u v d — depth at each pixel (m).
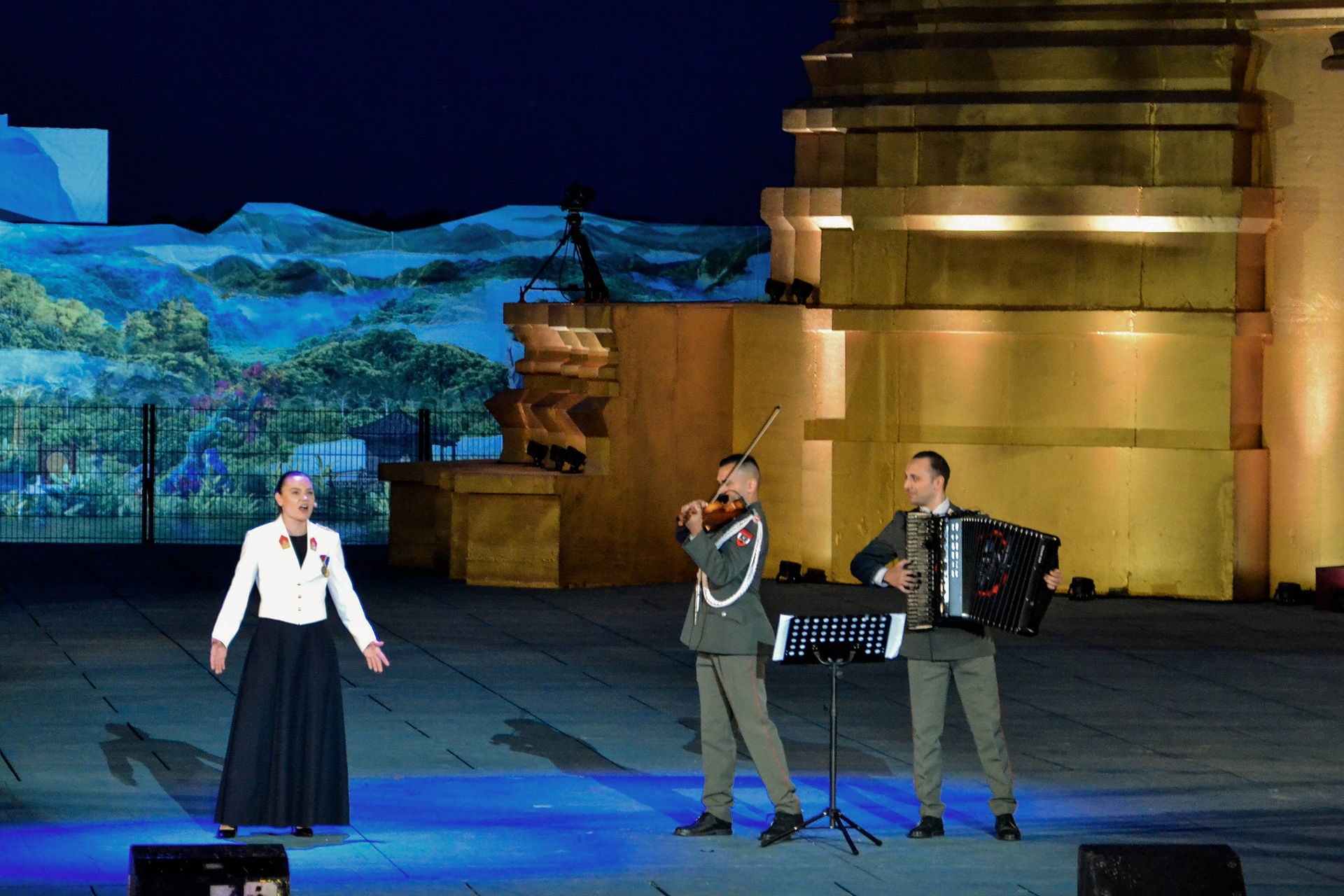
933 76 29.31
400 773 18.05
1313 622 27.25
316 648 15.73
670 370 30.53
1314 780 18.23
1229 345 28.56
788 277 31.05
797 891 14.28
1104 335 28.92
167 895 11.60
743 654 15.70
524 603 28.41
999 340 29.16
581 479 29.94
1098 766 18.75
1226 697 22.16
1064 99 28.69
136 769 18.02
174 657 23.75
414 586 30.08
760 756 15.71
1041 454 29.12
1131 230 28.53
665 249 48.12
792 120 30.14
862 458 29.91
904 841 15.85
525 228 47.94
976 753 19.16
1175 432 28.80
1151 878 11.95
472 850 15.33
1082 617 27.44
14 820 16.09
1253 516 29.03
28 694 21.47
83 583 30.22
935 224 29.05
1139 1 28.80
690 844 15.63
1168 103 28.39
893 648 15.80
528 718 20.58
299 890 14.09
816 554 30.42
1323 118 28.75
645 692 21.98
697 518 15.63
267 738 15.59
